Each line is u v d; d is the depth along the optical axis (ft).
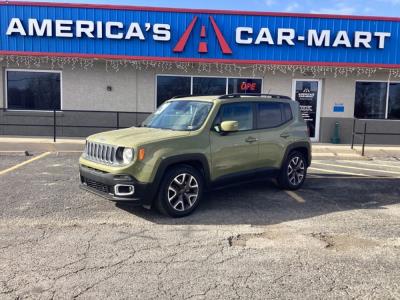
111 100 48.85
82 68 48.21
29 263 14.75
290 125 25.82
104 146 20.08
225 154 21.85
